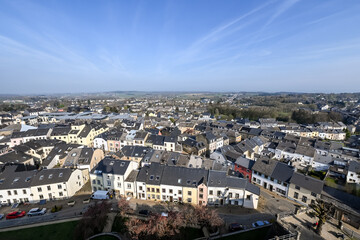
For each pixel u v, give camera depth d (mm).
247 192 44969
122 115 181250
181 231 35781
